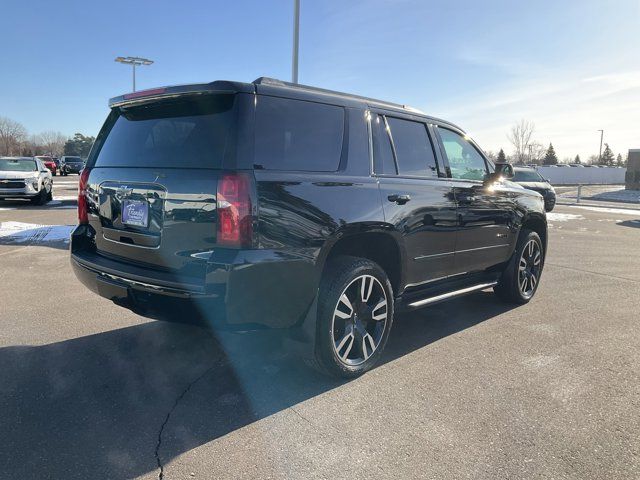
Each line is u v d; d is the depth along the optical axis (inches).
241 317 114.3
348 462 100.8
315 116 133.0
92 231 151.1
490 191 190.7
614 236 477.4
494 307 216.7
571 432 113.5
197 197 116.7
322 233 125.0
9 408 119.6
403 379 140.5
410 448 106.0
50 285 236.1
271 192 116.0
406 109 167.0
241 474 96.3
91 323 182.7
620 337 177.9
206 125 121.7
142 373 140.8
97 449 103.6
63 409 119.6
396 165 153.9
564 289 252.2
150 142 133.3
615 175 2479.1
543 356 159.0
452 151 181.6
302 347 131.5
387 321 148.3
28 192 621.0
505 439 110.1
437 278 171.8
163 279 119.5
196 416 117.8
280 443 107.1
